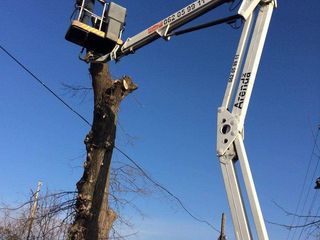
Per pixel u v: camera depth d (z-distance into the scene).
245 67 7.30
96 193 9.77
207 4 8.66
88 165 9.99
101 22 9.26
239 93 7.13
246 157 6.63
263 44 7.52
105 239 10.02
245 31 7.63
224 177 6.66
